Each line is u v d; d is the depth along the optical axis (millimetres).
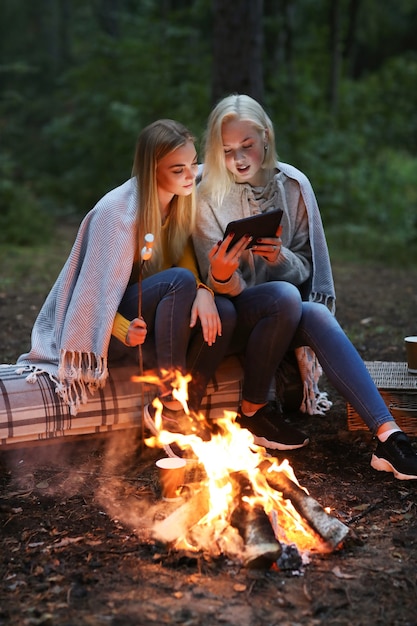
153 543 2455
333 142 12336
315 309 3078
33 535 2547
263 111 3232
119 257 2994
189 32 13570
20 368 3172
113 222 3008
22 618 2092
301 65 15078
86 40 17078
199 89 12445
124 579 2275
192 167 3037
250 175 3219
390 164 13578
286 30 13281
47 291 6852
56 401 3092
